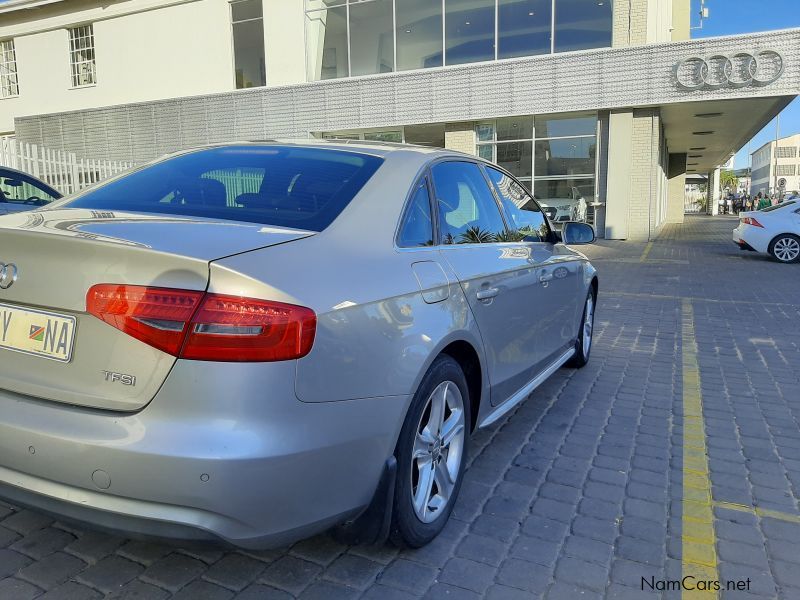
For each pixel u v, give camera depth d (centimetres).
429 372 251
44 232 200
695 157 3603
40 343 202
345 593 232
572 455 364
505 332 331
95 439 185
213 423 183
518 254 362
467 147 1809
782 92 1494
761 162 9869
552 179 1758
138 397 188
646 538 277
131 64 2130
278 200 253
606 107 1638
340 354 204
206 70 2030
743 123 2027
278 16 1919
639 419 426
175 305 184
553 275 416
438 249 281
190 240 200
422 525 256
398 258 246
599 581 245
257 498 186
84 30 2205
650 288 1038
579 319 504
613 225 1714
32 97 2314
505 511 297
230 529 186
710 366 565
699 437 395
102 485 186
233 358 183
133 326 186
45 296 200
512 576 246
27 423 195
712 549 269
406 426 237
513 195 408
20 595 223
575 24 1653
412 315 239
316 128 1923
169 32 2055
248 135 2000
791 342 660
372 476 221
